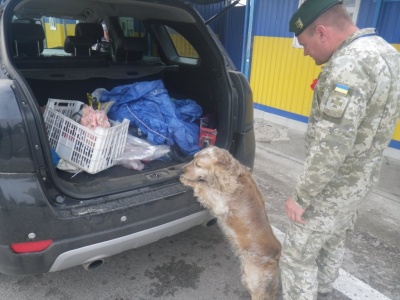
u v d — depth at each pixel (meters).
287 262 1.96
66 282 2.40
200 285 2.43
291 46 6.00
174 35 3.82
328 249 2.20
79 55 3.40
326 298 2.37
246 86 2.63
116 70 3.10
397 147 4.95
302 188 1.65
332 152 1.52
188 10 2.64
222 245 2.88
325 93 1.53
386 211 3.56
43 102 2.96
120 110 2.73
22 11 3.25
